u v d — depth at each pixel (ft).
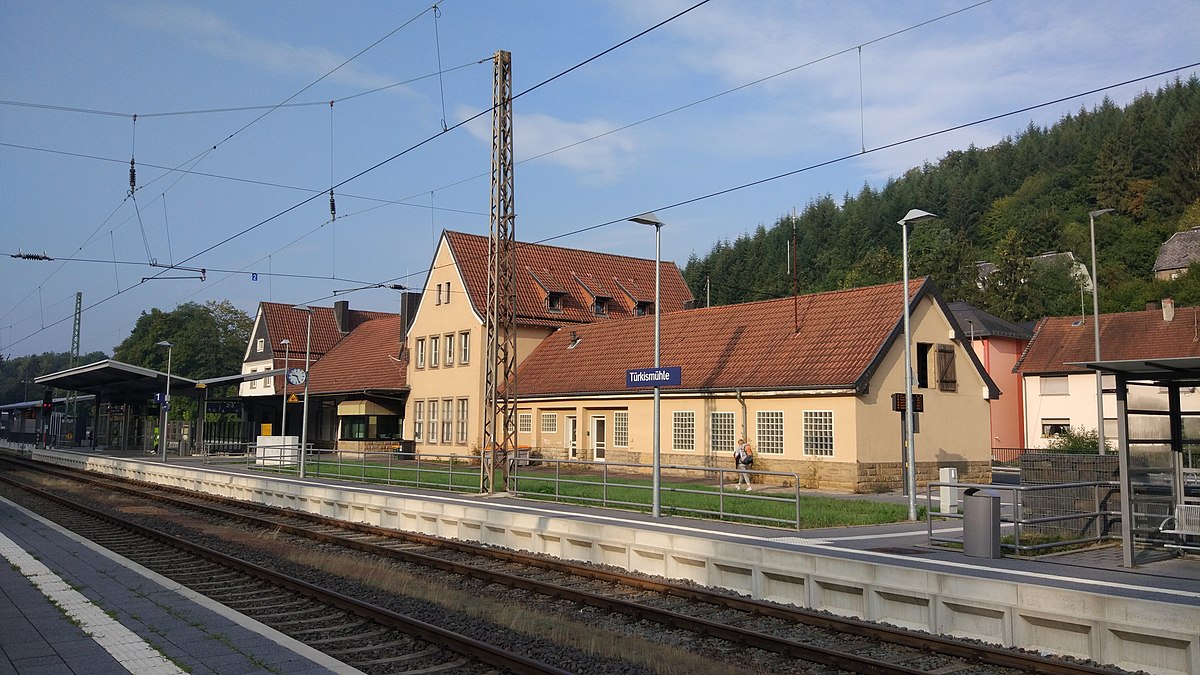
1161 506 52.21
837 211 429.79
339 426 185.26
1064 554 50.16
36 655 27.94
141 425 199.41
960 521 68.49
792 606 40.55
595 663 30.89
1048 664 29.37
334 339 230.48
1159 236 297.53
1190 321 169.07
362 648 32.40
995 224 358.84
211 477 108.68
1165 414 51.03
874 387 96.99
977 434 108.17
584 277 171.01
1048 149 389.19
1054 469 57.11
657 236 74.13
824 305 111.96
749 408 106.42
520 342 154.40
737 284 396.98
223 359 320.50
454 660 30.89
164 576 44.98
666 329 131.95
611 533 52.54
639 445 121.49
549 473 122.93
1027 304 268.21
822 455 98.02
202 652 28.35
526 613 38.83
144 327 335.47
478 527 63.93
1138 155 334.24
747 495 65.72
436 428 160.35
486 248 164.86
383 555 57.31
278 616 37.37
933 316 105.19
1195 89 378.73
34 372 553.64
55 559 48.16
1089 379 170.60
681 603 41.14
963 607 34.73
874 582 37.88
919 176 444.55
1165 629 29.22
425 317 166.50
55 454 179.01
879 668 29.17
